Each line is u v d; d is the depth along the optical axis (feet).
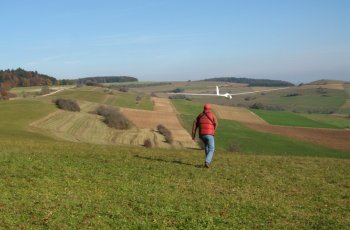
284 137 280.31
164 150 99.91
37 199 43.21
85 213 39.52
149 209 41.45
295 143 258.98
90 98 404.98
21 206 40.83
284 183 56.24
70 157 69.26
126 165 63.31
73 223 36.88
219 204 44.50
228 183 54.49
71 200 43.32
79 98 401.49
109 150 86.22
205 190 50.06
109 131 258.98
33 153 73.87
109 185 50.24
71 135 234.58
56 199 43.60
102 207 41.47
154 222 38.04
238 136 274.98
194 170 61.82
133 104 388.57
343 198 49.90
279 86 653.30
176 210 41.78
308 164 73.20
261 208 43.91
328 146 251.80
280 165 70.44
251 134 286.05
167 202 44.06
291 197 49.26
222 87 644.27
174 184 52.19
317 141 269.03
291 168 67.77
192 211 41.70
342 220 41.09
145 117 327.06
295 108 467.93
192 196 47.09
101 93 437.58
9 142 103.40
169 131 264.93
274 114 395.96
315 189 53.57
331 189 53.88
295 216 41.83
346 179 60.64
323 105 485.56
